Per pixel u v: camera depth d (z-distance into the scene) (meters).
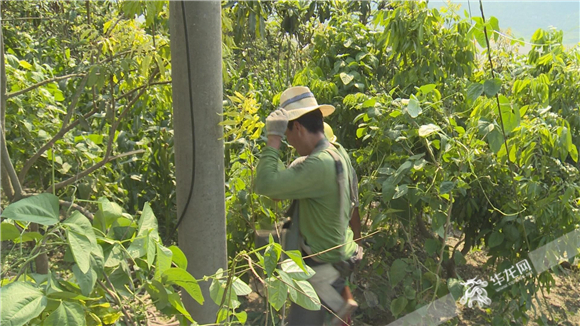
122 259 1.41
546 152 3.03
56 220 1.27
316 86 3.63
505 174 2.94
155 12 2.21
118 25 2.38
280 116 2.15
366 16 5.63
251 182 2.74
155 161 3.89
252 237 2.88
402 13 3.42
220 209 1.97
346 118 3.61
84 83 2.22
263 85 4.75
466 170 2.72
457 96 3.54
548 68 3.61
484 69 3.88
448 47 3.61
